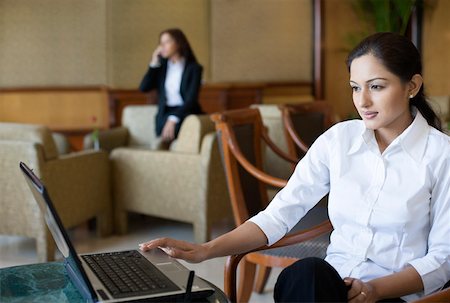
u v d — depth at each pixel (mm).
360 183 1607
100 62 6875
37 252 3707
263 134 3180
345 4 8195
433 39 8773
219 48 7527
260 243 1687
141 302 1292
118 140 5602
